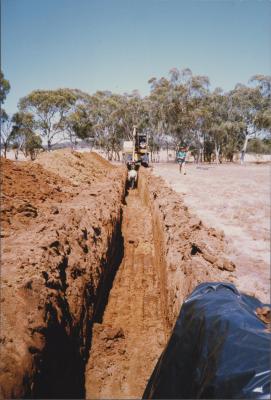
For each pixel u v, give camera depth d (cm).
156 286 747
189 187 1452
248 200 1144
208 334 236
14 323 339
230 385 185
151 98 5041
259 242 695
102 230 794
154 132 5338
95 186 1441
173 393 230
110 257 824
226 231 775
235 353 203
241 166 3444
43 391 321
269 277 525
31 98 4341
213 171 2473
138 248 993
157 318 619
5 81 3466
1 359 293
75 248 598
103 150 6162
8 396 265
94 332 541
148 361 502
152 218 1178
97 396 437
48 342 362
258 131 4219
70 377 404
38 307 377
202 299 293
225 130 4378
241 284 496
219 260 563
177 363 247
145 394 287
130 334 569
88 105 5178
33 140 4547
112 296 700
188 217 812
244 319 237
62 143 5828
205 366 212
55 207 824
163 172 2333
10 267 439
